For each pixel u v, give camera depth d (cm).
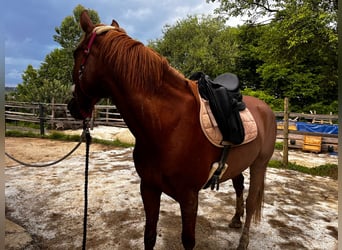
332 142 699
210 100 147
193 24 1827
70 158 507
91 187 336
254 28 658
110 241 211
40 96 1292
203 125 139
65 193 314
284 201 311
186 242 145
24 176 380
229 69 1666
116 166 446
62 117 1027
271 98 1291
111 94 131
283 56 576
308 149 723
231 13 607
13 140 710
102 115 1161
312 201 315
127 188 335
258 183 208
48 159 500
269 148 213
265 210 279
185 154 133
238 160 171
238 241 215
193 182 140
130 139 756
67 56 1898
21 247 195
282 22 523
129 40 126
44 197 301
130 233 224
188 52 1742
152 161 135
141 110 126
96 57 126
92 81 128
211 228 236
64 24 1867
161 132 130
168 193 143
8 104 1073
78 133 863
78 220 246
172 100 134
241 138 153
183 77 145
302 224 250
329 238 225
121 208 274
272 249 206
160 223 241
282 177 417
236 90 181
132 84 123
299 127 750
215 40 1695
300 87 1275
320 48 510
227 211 274
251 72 1642
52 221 244
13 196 302
